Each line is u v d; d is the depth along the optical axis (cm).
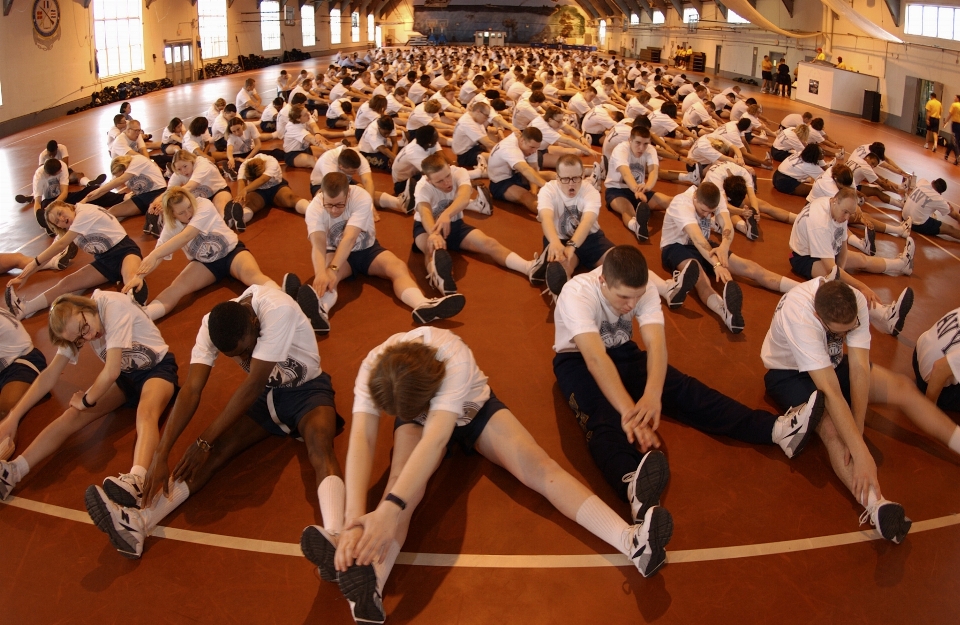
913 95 1780
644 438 315
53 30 1912
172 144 1089
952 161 1341
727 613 270
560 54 4322
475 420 322
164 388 378
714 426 379
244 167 790
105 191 777
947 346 389
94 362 468
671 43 4284
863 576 289
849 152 1438
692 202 575
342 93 1623
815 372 346
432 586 282
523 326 513
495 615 269
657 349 347
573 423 393
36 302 539
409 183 761
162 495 315
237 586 284
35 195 793
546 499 332
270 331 329
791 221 808
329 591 282
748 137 1355
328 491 302
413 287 540
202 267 546
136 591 282
